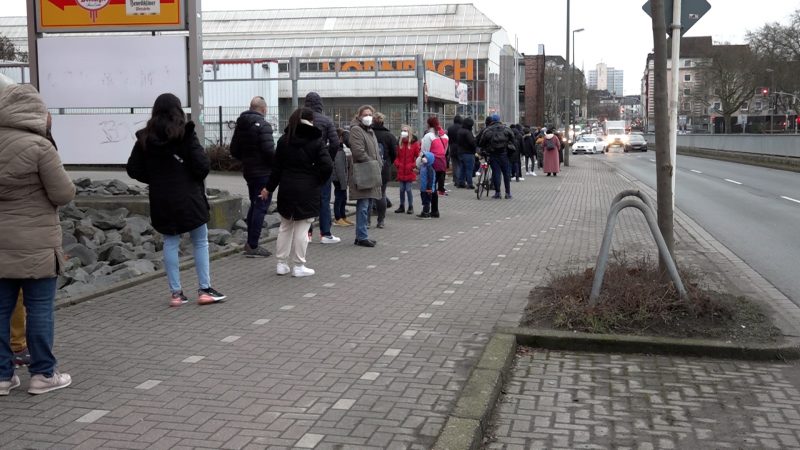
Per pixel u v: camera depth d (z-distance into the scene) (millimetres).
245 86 37312
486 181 19719
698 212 16750
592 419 4590
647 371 5457
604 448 4184
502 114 51906
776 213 16453
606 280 6797
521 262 9570
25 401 4656
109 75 11883
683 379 5285
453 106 54344
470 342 5922
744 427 4465
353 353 5645
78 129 12273
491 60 64938
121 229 10781
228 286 8039
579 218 14930
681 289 6434
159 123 6746
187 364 5383
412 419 4383
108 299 7395
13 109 4543
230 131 31969
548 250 10625
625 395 4984
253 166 9586
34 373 4797
